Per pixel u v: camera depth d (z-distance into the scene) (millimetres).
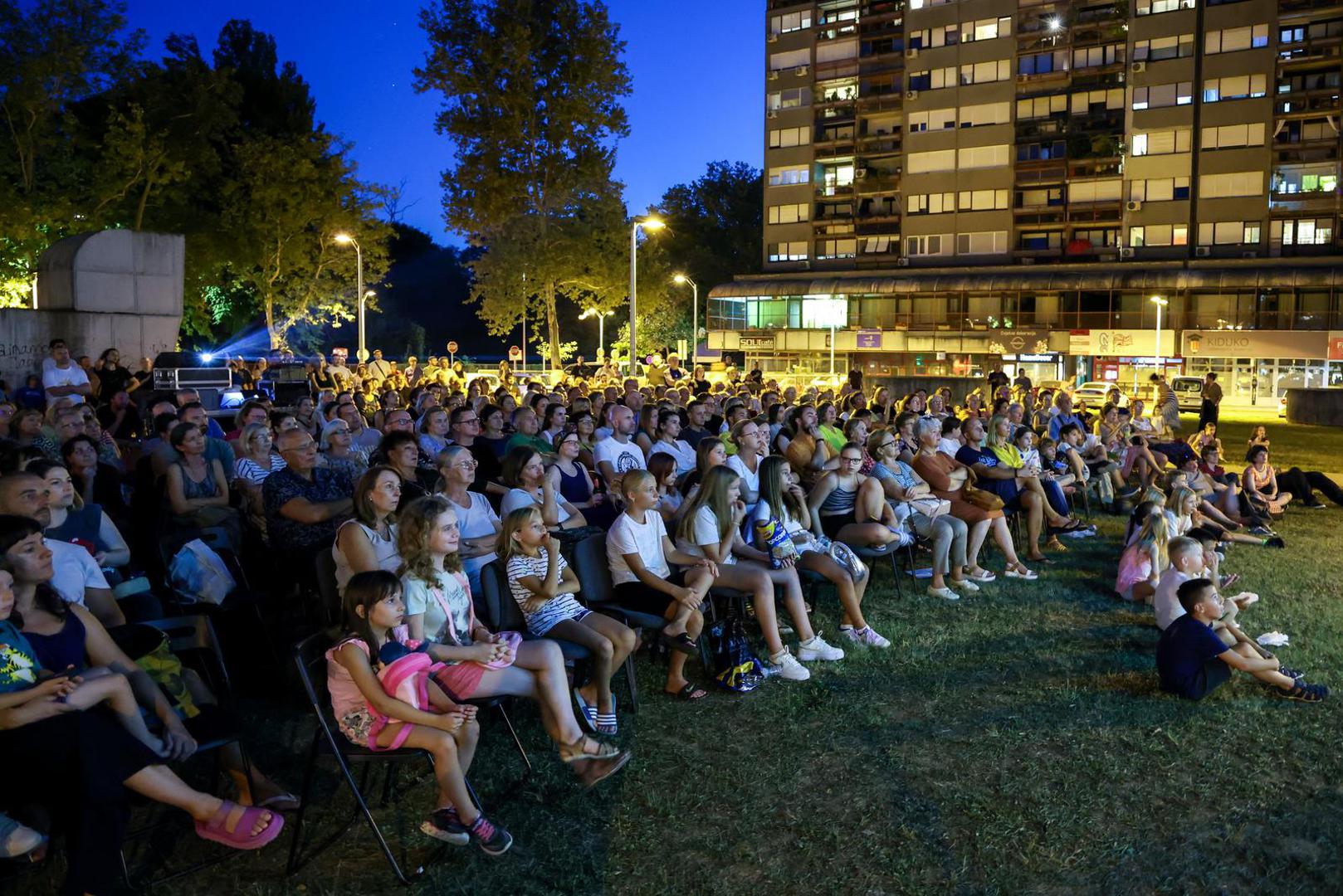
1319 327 48188
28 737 3484
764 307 62281
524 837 4254
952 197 58438
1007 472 9664
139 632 4359
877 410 14398
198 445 6547
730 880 3932
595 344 78688
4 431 8031
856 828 4352
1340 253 49156
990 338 55594
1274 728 5539
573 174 39188
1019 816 4473
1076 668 6500
